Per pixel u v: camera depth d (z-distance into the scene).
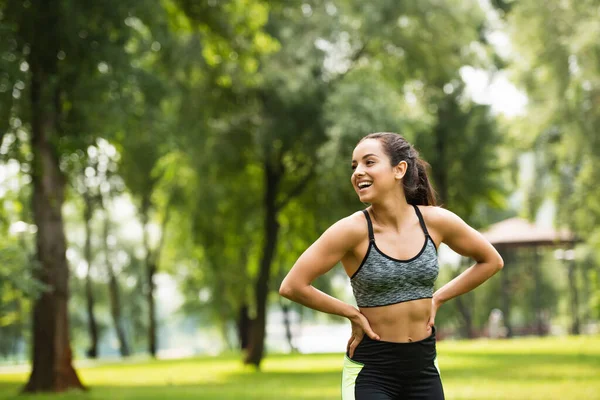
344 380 4.59
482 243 4.71
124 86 17.66
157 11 17.69
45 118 18.20
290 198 26.70
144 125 20.28
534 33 25.97
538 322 45.84
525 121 28.42
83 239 57.12
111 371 28.80
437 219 4.64
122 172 30.36
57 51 17.19
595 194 27.05
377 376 4.51
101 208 40.00
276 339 88.12
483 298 52.72
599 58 23.78
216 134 25.48
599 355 24.36
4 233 22.38
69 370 19.14
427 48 25.72
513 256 49.97
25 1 16.56
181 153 26.77
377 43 25.77
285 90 23.92
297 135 24.84
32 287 16.22
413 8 25.02
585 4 25.25
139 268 57.28
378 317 4.51
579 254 35.38
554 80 26.11
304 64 24.30
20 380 26.12
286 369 25.94
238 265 33.19
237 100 25.02
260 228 28.73
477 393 14.12
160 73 22.34
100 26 17.19
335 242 4.47
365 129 22.41
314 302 4.51
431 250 4.55
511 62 30.80
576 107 25.69
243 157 26.23
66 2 16.44
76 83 17.27
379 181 4.50
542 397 13.10
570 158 26.88
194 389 18.25
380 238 4.51
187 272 49.09
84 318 61.09
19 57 16.53
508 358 24.83
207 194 26.66
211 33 20.06
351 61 25.95
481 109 33.25
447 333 52.25
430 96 31.22
